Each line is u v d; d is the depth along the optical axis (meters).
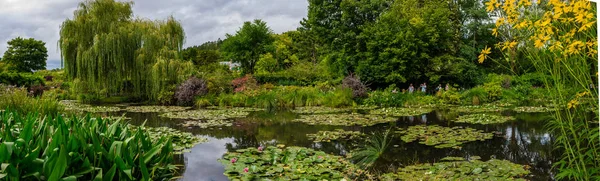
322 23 20.75
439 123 8.03
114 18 15.53
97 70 14.98
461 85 16.94
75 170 2.09
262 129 7.52
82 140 2.23
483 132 6.66
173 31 16.05
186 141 6.03
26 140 2.28
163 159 2.79
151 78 15.03
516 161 4.47
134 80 15.50
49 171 1.91
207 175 4.11
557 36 2.38
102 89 15.51
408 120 8.63
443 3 19.50
